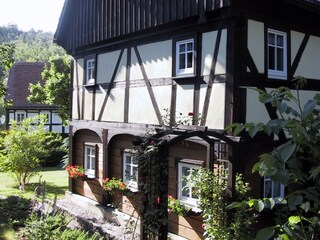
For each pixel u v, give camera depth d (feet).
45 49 281.95
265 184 24.43
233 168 20.90
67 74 68.08
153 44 28.32
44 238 23.26
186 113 25.02
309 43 27.32
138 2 29.07
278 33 24.86
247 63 22.53
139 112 29.63
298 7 24.88
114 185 30.40
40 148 48.01
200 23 23.72
